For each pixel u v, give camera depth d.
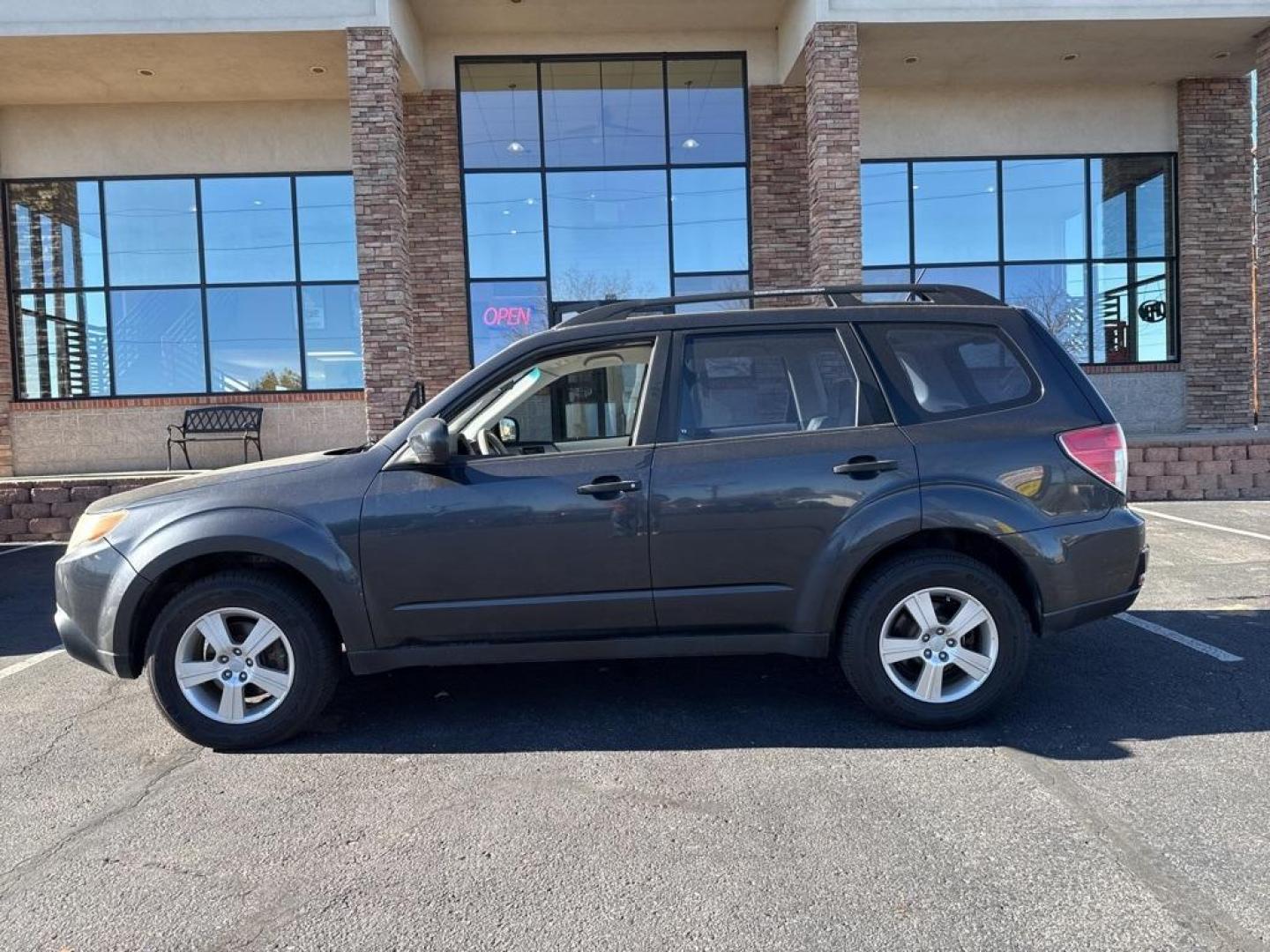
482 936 2.57
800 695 4.46
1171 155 14.12
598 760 3.76
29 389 13.53
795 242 13.20
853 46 11.16
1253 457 10.01
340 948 2.53
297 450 13.57
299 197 13.59
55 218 13.43
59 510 10.12
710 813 3.27
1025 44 12.10
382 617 3.88
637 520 3.88
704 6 12.12
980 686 3.89
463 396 4.08
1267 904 2.62
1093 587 3.94
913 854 2.95
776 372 4.09
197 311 13.64
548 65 12.95
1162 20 11.31
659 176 13.22
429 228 12.93
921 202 14.00
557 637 3.97
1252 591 6.17
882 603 3.87
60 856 3.08
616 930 2.58
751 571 3.92
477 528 3.87
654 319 4.14
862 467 3.88
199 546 3.82
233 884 2.87
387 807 3.38
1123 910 2.61
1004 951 2.44
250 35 10.88
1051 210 14.12
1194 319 13.99
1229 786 3.36
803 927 2.57
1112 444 4.02
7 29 10.67
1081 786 3.39
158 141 13.38
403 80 12.27
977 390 4.10
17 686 5.01
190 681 3.90
